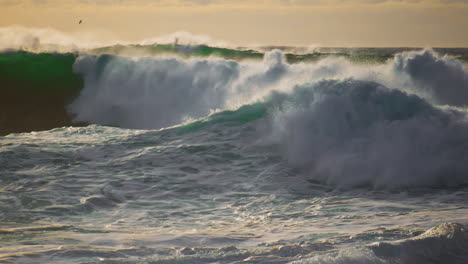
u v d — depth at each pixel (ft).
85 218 85.66
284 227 76.64
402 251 53.88
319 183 111.96
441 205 93.09
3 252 55.47
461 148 117.91
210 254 54.90
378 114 134.00
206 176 115.03
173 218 86.84
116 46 329.31
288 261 52.75
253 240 65.62
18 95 253.24
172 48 341.82
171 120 239.91
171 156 127.85
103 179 110.01
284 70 240.53
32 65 270.26
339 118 134.10
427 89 221.25
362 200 98.53
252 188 107.86
